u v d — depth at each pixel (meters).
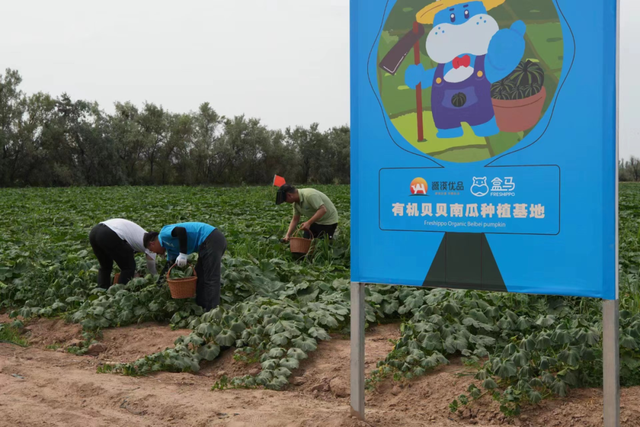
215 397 3.93
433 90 3.00
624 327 4.37
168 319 6.12
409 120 3.07
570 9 2.66
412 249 3.11
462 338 4.56
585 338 3.97
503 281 2.89
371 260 3.22
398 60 3.08
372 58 3.15
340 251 9.26
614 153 2.61
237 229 11.29
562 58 2.69
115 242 6.66
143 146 71.81
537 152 2.78
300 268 7.53
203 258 6.09
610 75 2.60
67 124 63.59
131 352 5.22
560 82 2.70
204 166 76.50
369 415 3.51
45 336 5.76
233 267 6.97
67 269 7.64
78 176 63.31
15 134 59.69
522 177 2.82
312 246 8.98
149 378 4.39
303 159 85.75
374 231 3.21
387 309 5.87
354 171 3.25
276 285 6.90
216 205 20.16
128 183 70.25
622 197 26.30
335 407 3.74
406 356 4.35
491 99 2.86
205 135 75.88
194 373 4.66
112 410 3.68
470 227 2.96
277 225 12.02
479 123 2.90
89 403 3.79
